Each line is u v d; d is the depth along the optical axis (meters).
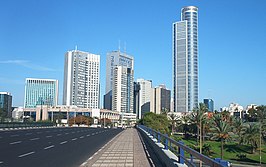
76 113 164.62
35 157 16.94
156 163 14.59
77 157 17.11
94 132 55.56
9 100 162.75
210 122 84.44
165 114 118.06
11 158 16.30
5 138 32.66
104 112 177.62
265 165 56.94
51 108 162.50
